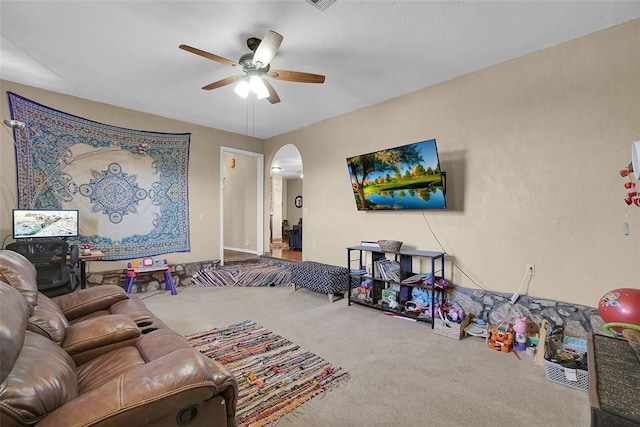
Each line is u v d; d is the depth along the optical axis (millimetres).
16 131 3553
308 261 5113
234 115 4727
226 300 4125
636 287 2428
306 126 5234
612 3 2227
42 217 3504
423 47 2818
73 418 884
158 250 4727
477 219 3279
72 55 2955
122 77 3432
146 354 1634
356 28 2527
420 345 2758
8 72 3307
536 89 2895
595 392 1013
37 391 931
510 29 2543
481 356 2553
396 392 2039
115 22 2445
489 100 3184
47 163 3775
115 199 4320
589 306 2629
